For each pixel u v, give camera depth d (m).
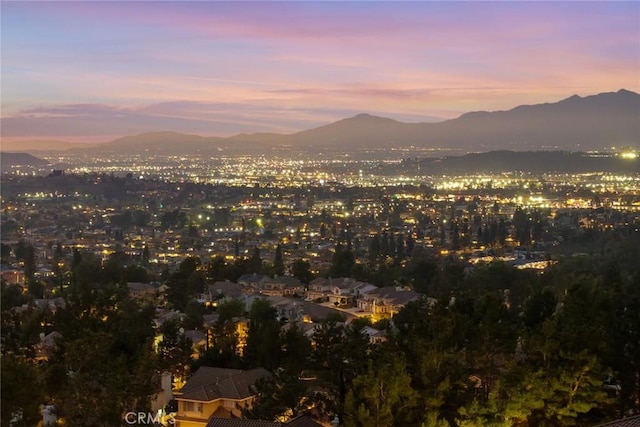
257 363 54.25
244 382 47.38
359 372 42.91
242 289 104.06
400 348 42.66
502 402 36.06
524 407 36.28
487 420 35.75
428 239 177.12
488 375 41.50
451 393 38.69
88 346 42.31
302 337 54.66
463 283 99.88
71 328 59.25
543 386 36.53
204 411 45.50
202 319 79.50
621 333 40.50
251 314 75.50
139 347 49.81
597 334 39.16
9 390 34.50
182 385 55.81
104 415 37.06
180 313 85.50
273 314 77.38
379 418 35.16
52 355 53.06
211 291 100.12
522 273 102.31
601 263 115.25
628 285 68.69
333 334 49.47
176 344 57.22
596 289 52.53
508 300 89.12
